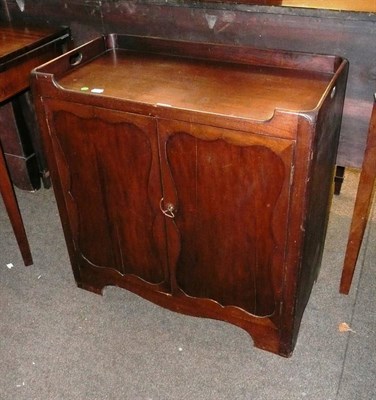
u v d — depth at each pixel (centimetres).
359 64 132
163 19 150
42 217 204
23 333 150
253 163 111
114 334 149
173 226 132
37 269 175
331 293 161
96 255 154
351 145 146
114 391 132
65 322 154
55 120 130
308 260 131
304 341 145
